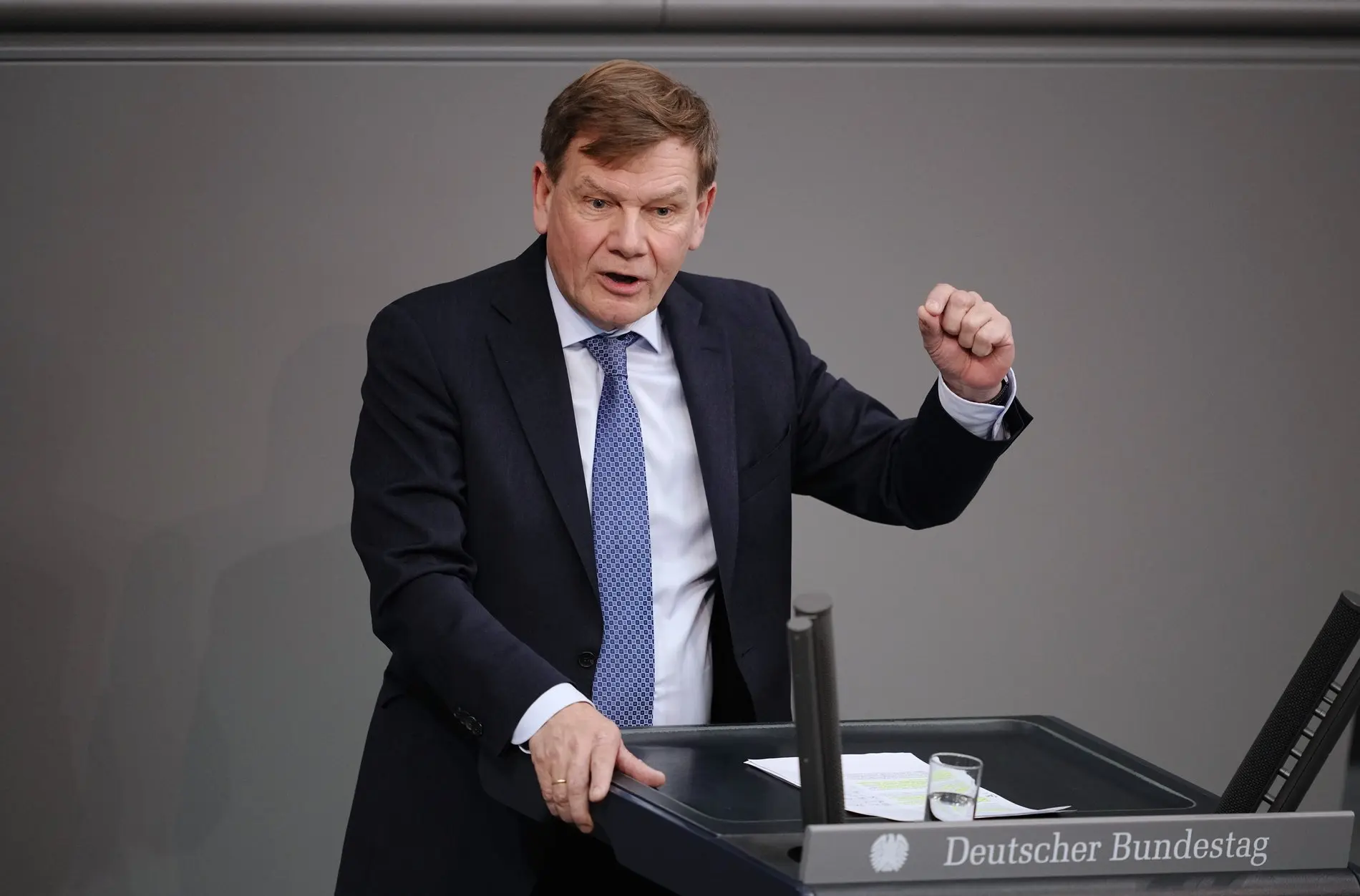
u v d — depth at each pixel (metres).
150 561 7.79
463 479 5.34
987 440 5.32
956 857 3.25
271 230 7.72
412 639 4.86
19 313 7.61
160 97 7.59
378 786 5.30
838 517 8.23
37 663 7.76
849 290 8.09
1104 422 8.30
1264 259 8.32
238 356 7.75
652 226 5.11
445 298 5.60
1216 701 8.48
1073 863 3.34
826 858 3.17
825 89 7.98
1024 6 7.84
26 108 7.53
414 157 7.75
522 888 5.06
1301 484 8.45
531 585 5.24
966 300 5.00
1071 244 8.20
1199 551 8.41
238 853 7.99
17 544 7.69
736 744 4.43
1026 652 8.37
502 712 4.41
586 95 5.02
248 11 7.43
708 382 5.63
